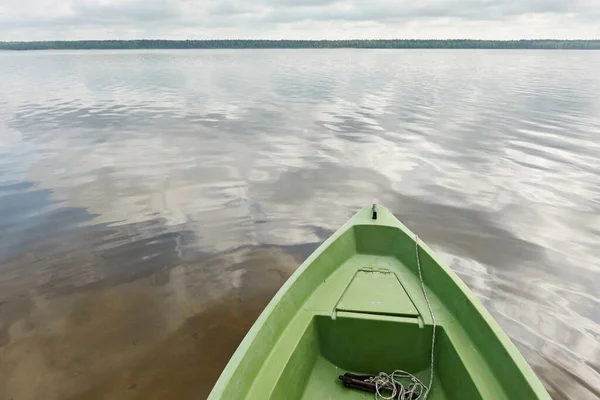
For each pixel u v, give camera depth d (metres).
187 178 7.98
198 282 4.66
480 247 5.48
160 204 6.75
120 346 3.70
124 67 42.91
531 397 2.12
